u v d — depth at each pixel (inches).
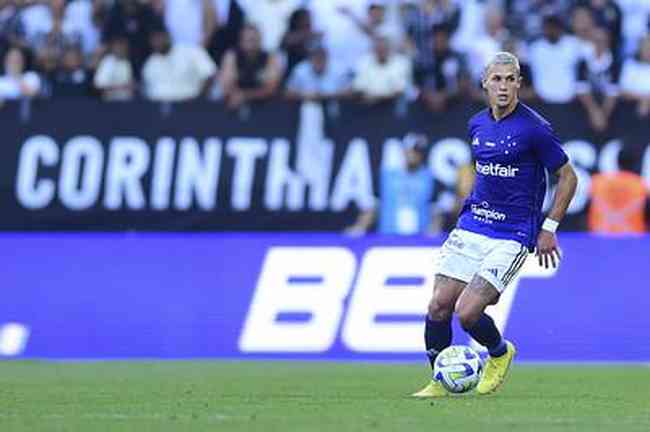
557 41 2687.0
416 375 1918.1
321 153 2501.2
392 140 2495.1
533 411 1302.9
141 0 2682.1
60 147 2507.4
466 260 1449.3
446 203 2484.0
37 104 2511.1
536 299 2297.0
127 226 2502.5
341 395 1533.0
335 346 2305.6
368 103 2496.3
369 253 2321.6
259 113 2506.2
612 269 2316.7
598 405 1386.6
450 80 2608.3
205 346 2322.8
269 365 2156.7
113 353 2324.1
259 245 2343.8
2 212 2501.2
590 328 2297.0
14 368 2074.3
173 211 2506.2
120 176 2503.7
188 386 1689.2
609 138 2493.8
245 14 2731.3
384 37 2618.1
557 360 2285.9
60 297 2338.8
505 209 1434.5
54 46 2669.8
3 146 2503.7
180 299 2335.1
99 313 2335.1
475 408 1332.4
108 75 2647.6
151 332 2329.0
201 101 2506.2
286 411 1301.7
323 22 2746.1
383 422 1176.8
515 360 2278.5
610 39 2699.3
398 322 2303.2
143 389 1635.1
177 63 2662.4
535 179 1432.1
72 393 1566.2
